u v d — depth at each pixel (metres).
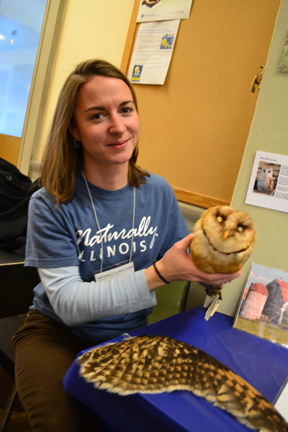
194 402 0.45
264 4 1.14
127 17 1.60
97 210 0.81
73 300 0.69
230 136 1.23
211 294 0.81
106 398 0.48
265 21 1.14
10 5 2.35
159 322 0.72
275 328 0.74
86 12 1.79
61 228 0.76
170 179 1.39
